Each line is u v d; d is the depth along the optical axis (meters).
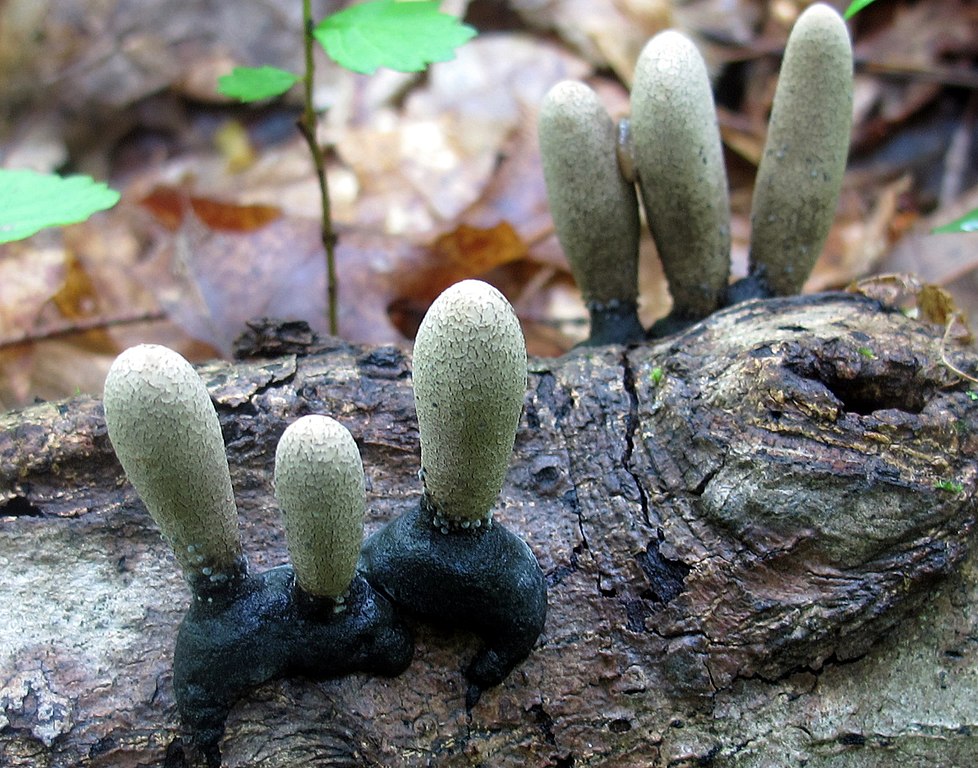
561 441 0.17
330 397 0.17
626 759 0.16
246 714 0.15
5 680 0.15
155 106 0.40
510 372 0.13
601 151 0.19
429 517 0.15
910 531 0.16
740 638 0.16
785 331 0.17
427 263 0.28
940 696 0.16
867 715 0.16
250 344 0.18
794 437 0.16
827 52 0.18
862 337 0.16
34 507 0.16
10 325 0.28
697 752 0.16
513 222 0.32
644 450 0.17
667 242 0.20
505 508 0.17
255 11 0.41
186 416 0.13
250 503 0.17
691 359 0.17
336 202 0.35
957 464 0.16
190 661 0.15
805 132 0.19
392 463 0.17
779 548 0.16
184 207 0.29
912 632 0.16
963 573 0.16
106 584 0.16
